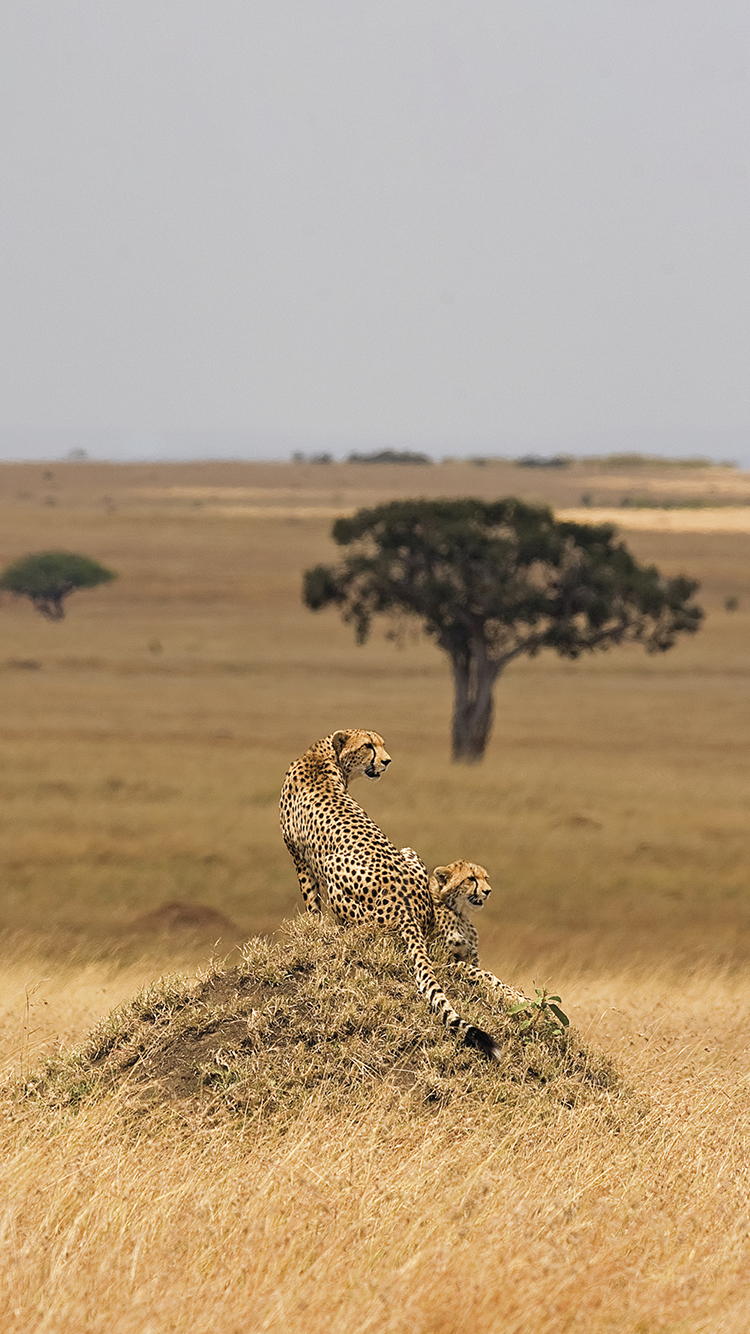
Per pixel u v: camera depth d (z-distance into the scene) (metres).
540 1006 7.11
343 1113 6.00
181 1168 5.36
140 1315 3.97
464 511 40.28
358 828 7.21
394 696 56.94
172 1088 6.45
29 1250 4.49
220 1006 6.85
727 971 15.26
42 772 33.31
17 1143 5.78
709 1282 4.40
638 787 34.66
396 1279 4.24
